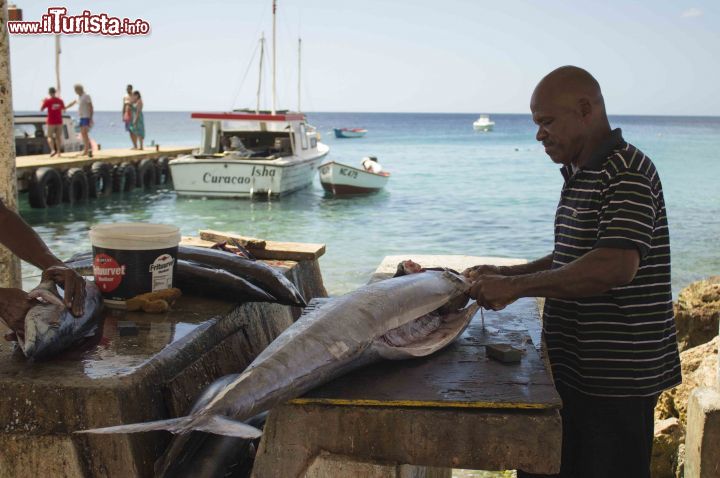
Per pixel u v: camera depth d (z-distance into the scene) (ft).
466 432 8.34
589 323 10.02
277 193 69.82
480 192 85.87
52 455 8.77
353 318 9.54
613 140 9.82
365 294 10.18
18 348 10.14
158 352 10.00
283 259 19.45
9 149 17.84
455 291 11.52
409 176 111.75
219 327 12.06
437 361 10.01
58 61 91.20
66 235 53.52
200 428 7.43
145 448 9.04
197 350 10.97
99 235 12.01
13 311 9.49
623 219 9.31
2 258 17.30
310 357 8.79
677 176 107.55
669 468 15.99
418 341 10.50
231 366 12.15
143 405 9.10
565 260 10.39
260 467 8.75
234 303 13.14
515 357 9.87
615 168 9.59
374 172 81.05
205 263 14.76
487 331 11.63
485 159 161.27
